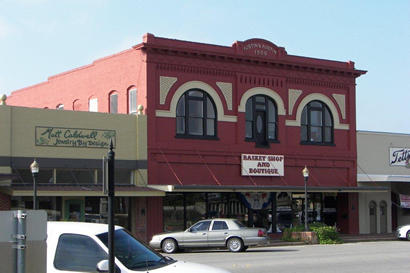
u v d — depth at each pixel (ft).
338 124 122.62
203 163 104.94
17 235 21.07
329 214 123.85
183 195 103.19
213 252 87.25
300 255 78.74
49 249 30.81
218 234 86.84
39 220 21.43
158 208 99.55
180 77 103.35
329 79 121.29
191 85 104.47
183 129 104.01
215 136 106.73
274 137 114.21
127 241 32.24
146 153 98.99
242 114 109.60
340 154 122.21
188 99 104.73
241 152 108.99
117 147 96.43
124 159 96.94
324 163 119.85
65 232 31.30
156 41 100.68
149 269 30.55
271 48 113.50
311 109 119.55
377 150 129.08
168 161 101.09
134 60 103.30
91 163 93.71
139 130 98.63
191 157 103.60
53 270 30.27
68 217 91.71
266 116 112.98
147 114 99.66
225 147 107.34
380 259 72.69
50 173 90.43
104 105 111.75
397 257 75.41
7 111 86.69
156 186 96.58
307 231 105.40
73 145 92.38
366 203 126.72
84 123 93.66
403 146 133.59
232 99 108.99
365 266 64.64
